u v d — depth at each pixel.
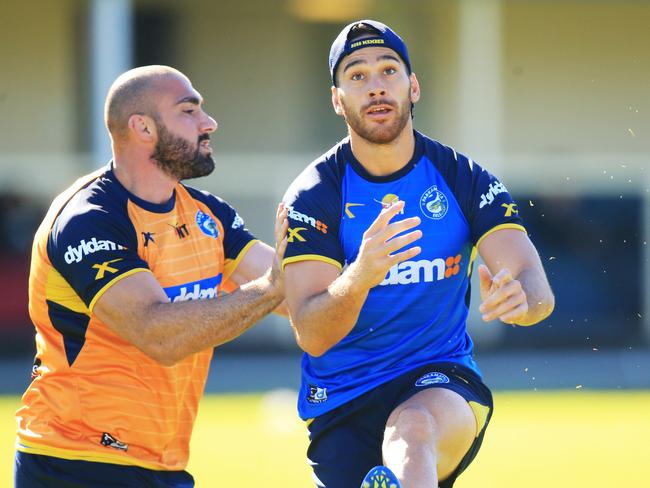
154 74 16.38
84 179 16.69
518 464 25.73
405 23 60.25
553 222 49.25
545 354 47.91
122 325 15.39
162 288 15.90
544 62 59.72
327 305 14.43
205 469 25.16
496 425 30.88
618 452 26.92
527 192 49.53
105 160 49.09
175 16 59.69
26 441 15.89
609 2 53.75
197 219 16.88
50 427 15.78
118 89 16.28
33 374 16.42
